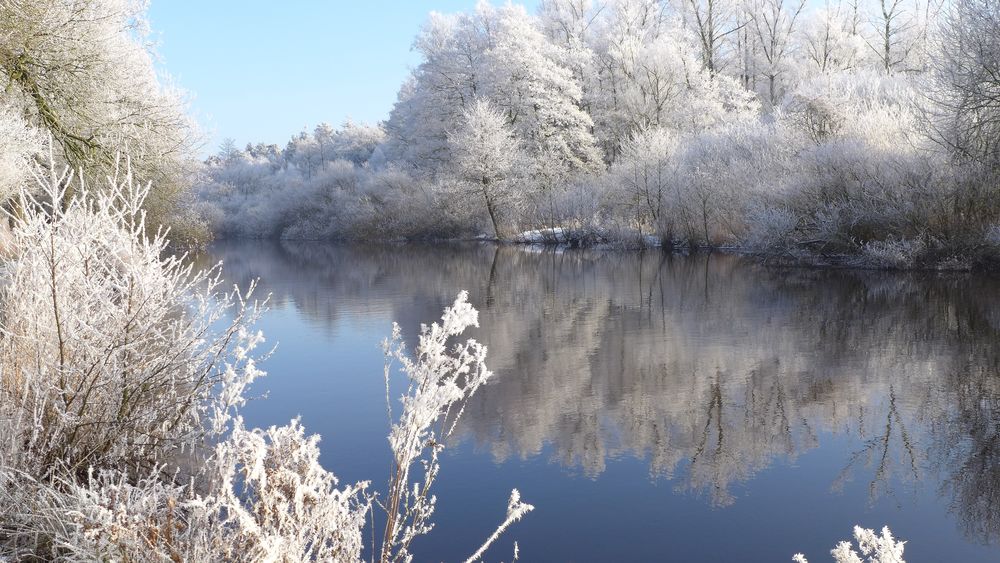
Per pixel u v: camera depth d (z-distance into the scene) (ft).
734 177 76.54
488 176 111.65
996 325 32.91
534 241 106.73
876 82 92.79
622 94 128.06
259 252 116.16
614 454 18.47
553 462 17.93
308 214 176.96
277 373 27.66
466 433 20.29
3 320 11.61
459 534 13.85
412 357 29.94
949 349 28.68
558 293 49.83
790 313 38.27
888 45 127.44
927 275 50.03
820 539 13.66
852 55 134.82
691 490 16.10
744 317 37.78
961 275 48.96
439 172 127.34
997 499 15.21
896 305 39.19
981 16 47.52
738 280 53.57
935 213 53.26
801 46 143.33
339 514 7.64
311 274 70.13
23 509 8.75
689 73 121.90
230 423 20.30
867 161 58.75
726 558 12.94
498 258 83.71
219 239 194.70
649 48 123.13
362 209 145.59
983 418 20.30
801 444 18.92
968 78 48.83
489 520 14.52
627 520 14.57
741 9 146.82
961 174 51.06
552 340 33.42
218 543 7.16
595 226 95.09
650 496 15.78
